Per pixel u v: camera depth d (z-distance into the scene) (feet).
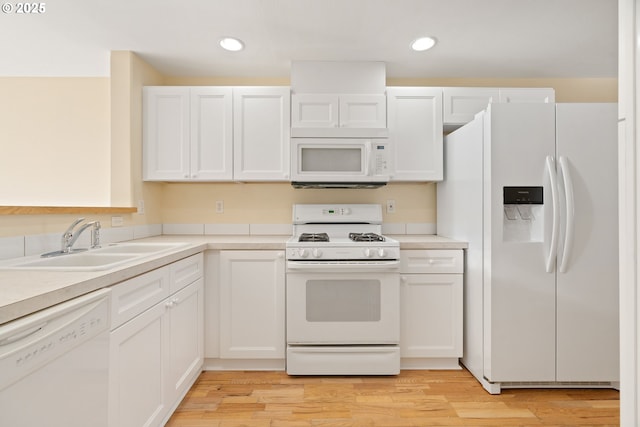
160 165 7.82
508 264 6.17
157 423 4.94
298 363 6.77
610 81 8.91
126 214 7.31
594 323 6.16
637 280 2.43
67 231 5.23
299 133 7.50
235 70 8.43
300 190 8.93
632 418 2.47
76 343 2.95
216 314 6.98
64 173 7.99
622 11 2.51
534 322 6.17
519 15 6.11
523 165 6.14
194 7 5.83
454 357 7.13
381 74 7.94
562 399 6.06
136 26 6.37
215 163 7.84
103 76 8.10
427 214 9.02
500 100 8.01
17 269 3.89
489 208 6.21
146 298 4.58
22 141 8.02
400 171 8.01
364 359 6.80
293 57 7.73
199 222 8.91
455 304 7.07
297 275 6.78
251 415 5.58
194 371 6.42
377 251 6.70
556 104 6.13
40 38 6.70
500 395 6.20
